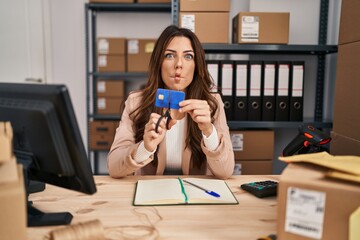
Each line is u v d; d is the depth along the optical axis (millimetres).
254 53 2250
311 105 2277
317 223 598
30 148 757
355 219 562
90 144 2736
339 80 1302
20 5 3043
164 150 1366
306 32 2193
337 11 2090
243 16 1914
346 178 593
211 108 1391
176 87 1361
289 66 1959
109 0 2662
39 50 3100
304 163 729
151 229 752
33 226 769
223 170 1145
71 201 927
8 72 3121
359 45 1152
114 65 2705
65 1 3053
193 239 711
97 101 2771
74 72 3135
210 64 1950
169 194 943
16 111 729
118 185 1069
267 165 1995
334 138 1327
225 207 887
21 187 585
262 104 1990
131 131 1368
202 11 1925
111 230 747
